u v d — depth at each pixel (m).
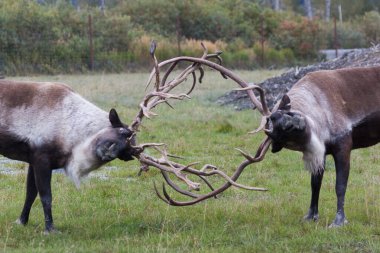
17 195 19.45
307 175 22.16
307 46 83.19
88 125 15.12
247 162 15.16
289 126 14.22
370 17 99.44
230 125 30.64
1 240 14.89
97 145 14.76
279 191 20.20
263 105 15.13
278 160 24.64
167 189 20.42
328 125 15.59
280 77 41.66
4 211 17.59
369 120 16.11
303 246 14.51
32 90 15.38
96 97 42.50
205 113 36.16
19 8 67.06
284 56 81.06
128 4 83.62
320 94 15.76
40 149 15.16
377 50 41.62
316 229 15.61
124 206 18.20
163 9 82.44
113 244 14.57
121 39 71.44
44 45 65.62
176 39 77.81
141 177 21.95
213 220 16.64
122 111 35.94
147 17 81.44
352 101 16.03
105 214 17.39
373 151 26.52
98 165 15.15
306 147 14.91
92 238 15.23
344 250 14.16
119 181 21.50
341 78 16.22
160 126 31.48
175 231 15.70
